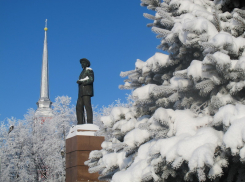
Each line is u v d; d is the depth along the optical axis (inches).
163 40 183.0
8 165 1010.1
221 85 149.3
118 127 196.7
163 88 160.4
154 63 181.6
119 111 201.3
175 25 165.6
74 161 353.4
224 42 138.6
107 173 214.5
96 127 375.2
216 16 159.5
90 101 408.2
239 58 149.9
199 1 194.2
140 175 149.4
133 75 207.5
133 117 198.8
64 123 1082.1
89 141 358.6
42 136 1093.1
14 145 1024.9
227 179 136.3
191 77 149.4
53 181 983.6
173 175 135.4
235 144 109.1
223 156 122.6
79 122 397.1
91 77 408.5
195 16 173.5
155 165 134.6
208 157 110.7
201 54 168.1
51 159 994.1
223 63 133.6
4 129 1052.5
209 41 142.6
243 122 110.8
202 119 143.1
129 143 173.2
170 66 189.3
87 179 343.0
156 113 147.7
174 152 124.7
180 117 149.7
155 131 150.7
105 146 222.1
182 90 157.6
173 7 190.2
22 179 993.5
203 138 123.4
